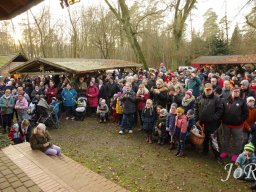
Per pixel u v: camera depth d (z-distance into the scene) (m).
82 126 10.50
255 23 13.52
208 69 18.41
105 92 11.58
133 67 20.11
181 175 6.12
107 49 39.75
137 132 9.51
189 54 37.19
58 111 10.82
